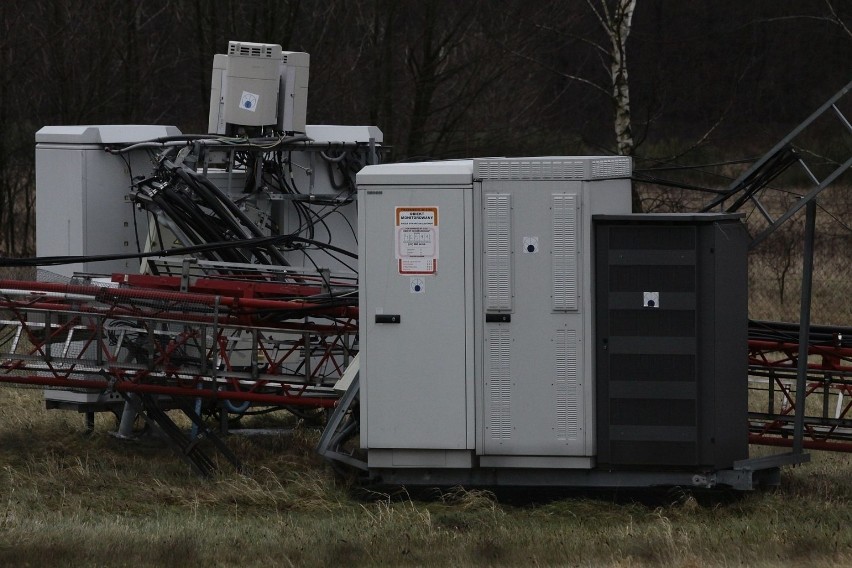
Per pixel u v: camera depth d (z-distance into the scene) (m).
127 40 98.06
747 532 29.75
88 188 44.59
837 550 27.84
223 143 45.31
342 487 35.78
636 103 93.69
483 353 32.72
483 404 32.84
